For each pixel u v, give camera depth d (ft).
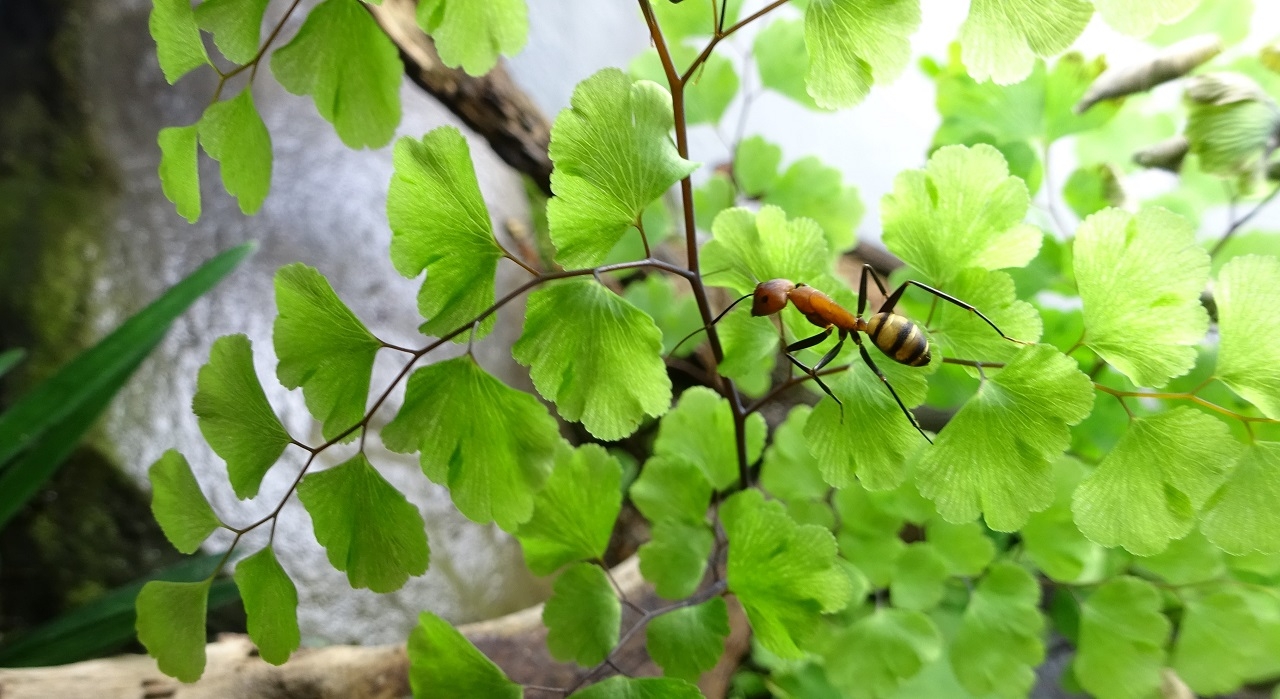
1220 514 0.26
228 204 0.83
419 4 0.29
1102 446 0.43
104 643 0.51
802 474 0.44
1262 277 0.25
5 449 0.53
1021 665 0.39
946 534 0.42
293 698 0.47
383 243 0.87
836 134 0.88
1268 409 0.25
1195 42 0.40
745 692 0.56
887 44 0.25
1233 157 0.40
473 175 0.28
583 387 0.28
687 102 0.51
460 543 0.76
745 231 0.33
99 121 0.84
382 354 0.80
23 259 0.74
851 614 0.46
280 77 0.30
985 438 0.26
